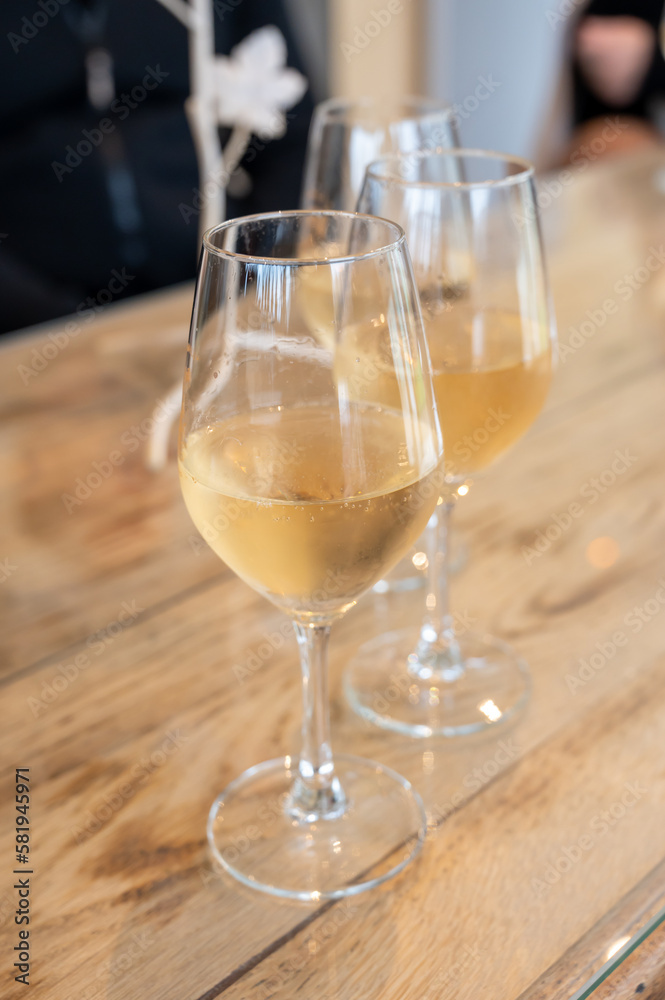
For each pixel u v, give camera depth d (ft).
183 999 1.55
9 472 2.41
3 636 2.05
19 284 5.35
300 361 1.56
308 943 1.61
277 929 1.63
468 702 1.94
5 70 6.28
